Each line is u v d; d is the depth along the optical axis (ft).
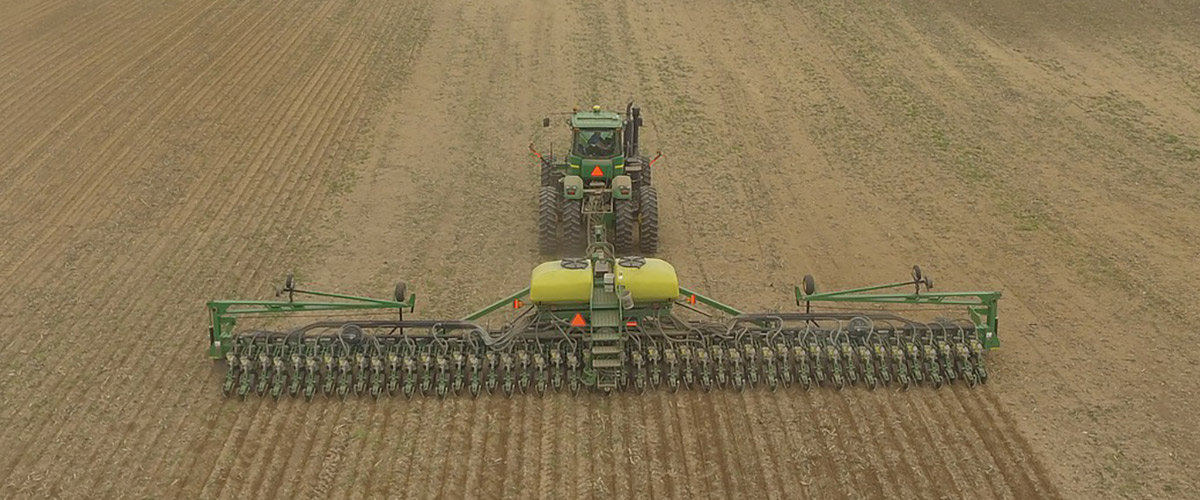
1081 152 67.51
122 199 56.39
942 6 99.76
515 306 38.09
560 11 98.37
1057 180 62.39
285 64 81.97
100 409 35.06
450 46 88.38
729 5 100.07
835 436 33.60
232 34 88.58
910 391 36.70
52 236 51.29
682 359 36.50
